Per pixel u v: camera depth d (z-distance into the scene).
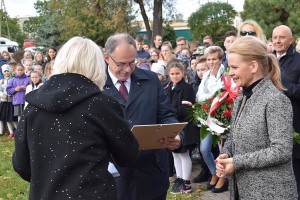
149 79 3.21
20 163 2.31
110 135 2.21
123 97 3.14
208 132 3.29
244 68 2.56
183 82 5.42
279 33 4.14
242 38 2.63
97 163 2.14
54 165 2.13
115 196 2.18
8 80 9.81
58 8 27.34
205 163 5.90
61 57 2.31
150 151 3.11
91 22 26.69
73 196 2.05
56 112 2.17
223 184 5.47
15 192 5.94
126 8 24.72
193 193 5.52
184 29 33.25
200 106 3.38
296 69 4.06
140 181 3.09
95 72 2.31
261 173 2.50
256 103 2.54
